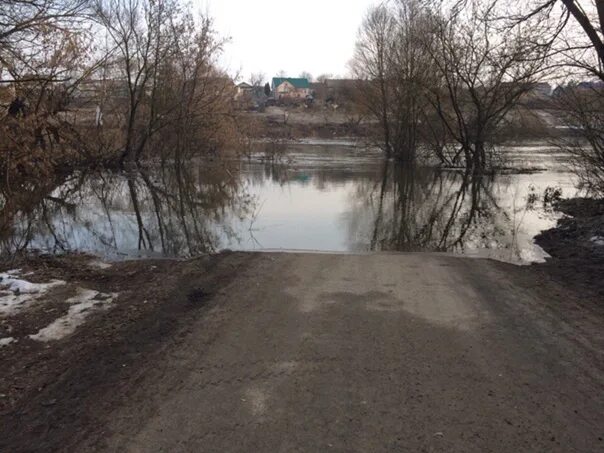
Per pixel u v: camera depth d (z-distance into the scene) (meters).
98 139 25.16
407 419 3.49
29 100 15.33
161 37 25.42
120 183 21.16
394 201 17.19
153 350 4.62
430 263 7.85
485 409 3.61
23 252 9.21
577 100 13.15
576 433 3.33
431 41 25.84
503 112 25.89
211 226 12.53
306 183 21.91
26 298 6.08
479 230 12.13
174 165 28.33
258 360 4.40
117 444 3.24
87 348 4.69
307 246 10.20
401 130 32.84
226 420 3.50
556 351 4.58
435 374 4.13
